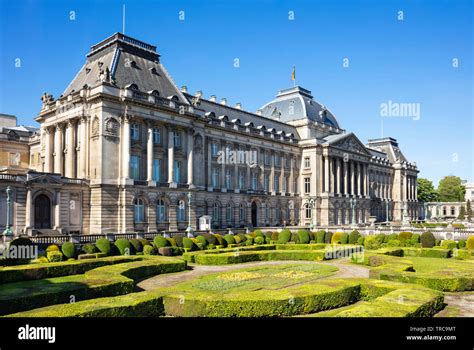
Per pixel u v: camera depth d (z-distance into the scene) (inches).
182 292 911.7
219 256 1736.0
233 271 1514.5
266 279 1344.7
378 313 733.3
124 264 1421.0
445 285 1139.3
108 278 1110.4
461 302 1026.1
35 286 1058.7
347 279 1085.1
